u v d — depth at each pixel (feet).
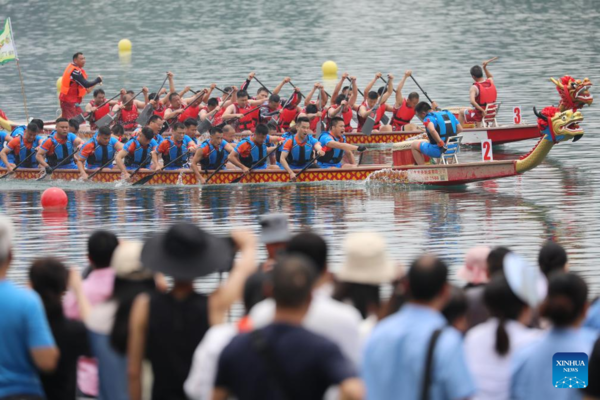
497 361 68.08
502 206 196.13
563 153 260.62
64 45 522.47
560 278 64.44
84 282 81.41
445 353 57.62
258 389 55.26
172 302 66.64
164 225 184.34
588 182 220.84
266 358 55.21
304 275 56.24
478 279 84.33
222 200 209.97
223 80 394.93
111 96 378.32
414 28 549.54
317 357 54.85
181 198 213.66
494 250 83.15
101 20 620.08
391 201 204.54
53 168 239.50
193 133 239.71
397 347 59.00
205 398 62.13
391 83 295.89
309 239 70.38
